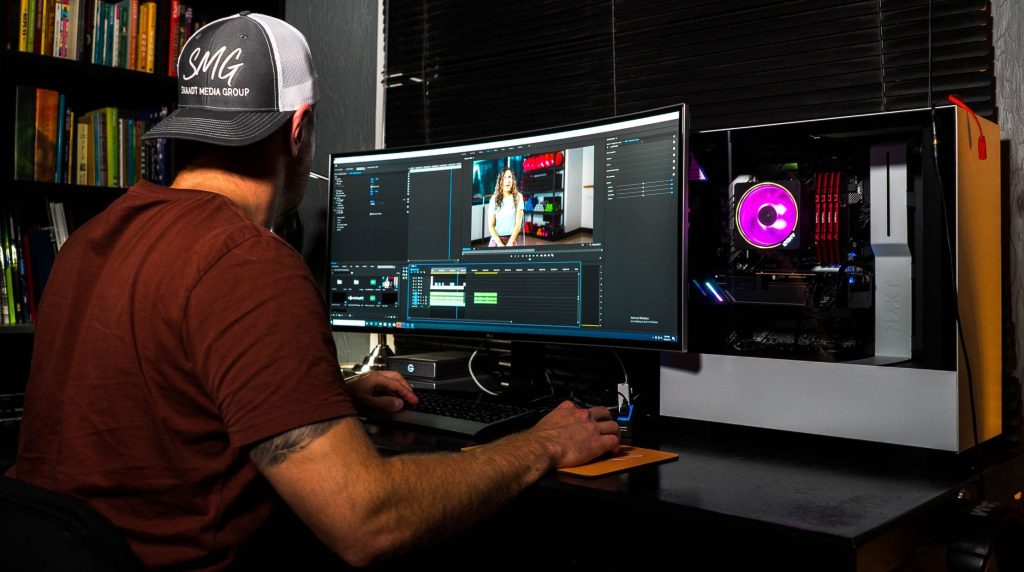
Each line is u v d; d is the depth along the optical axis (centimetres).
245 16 93
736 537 85
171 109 222
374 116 233
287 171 97
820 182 124
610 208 139
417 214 166
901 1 150
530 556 112
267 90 89
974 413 112
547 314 146
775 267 129
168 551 76
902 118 114
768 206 127
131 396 75
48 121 200
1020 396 138
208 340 72
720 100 171
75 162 205
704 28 174
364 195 174
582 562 102
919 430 109
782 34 164
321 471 71
